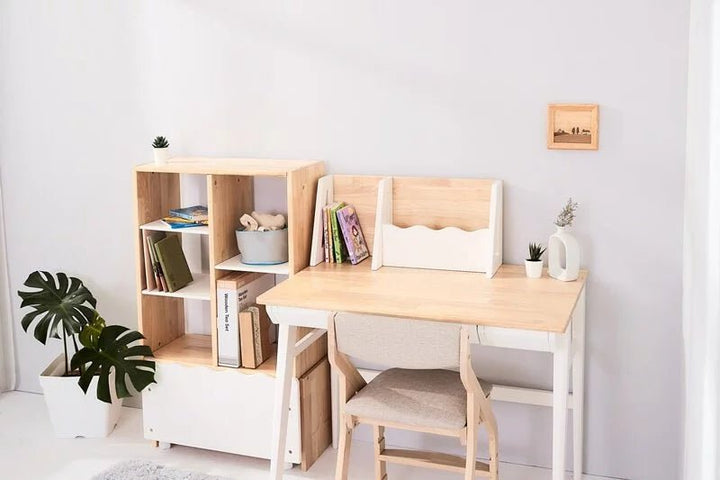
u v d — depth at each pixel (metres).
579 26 2.92
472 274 3.04
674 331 2.99
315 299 2.73
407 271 3.09
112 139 3.58
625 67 2.89
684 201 2.90
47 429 3.59
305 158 3.34
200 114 3.44
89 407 3.47
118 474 3.14
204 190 3.50
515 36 3.00
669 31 2.83
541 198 3.07
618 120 2.93
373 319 2.54
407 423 2.64
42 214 3.77
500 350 3.21
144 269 3.31
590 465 3.18
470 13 3.03
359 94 3.22
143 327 3.34
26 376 3.97
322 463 3.29
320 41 3.23
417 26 3.11
